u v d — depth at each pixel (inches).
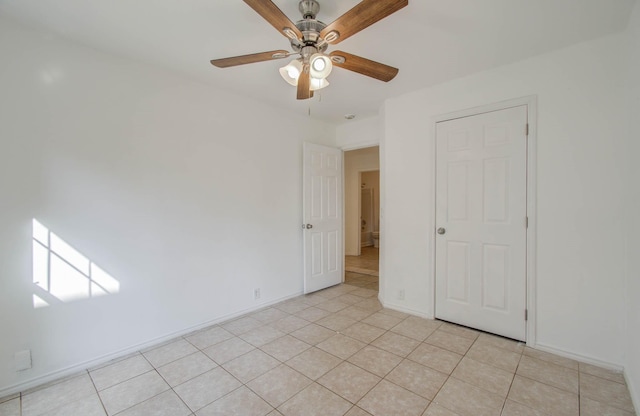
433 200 116.2
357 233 262.1
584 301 85.6
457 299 111.5
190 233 107.4
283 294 141.6
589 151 84.5
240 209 123.3
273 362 86.6
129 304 92.9
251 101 126.8
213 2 66.5
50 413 66.4
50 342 78.8
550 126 90.4
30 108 75.9
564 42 84.5
